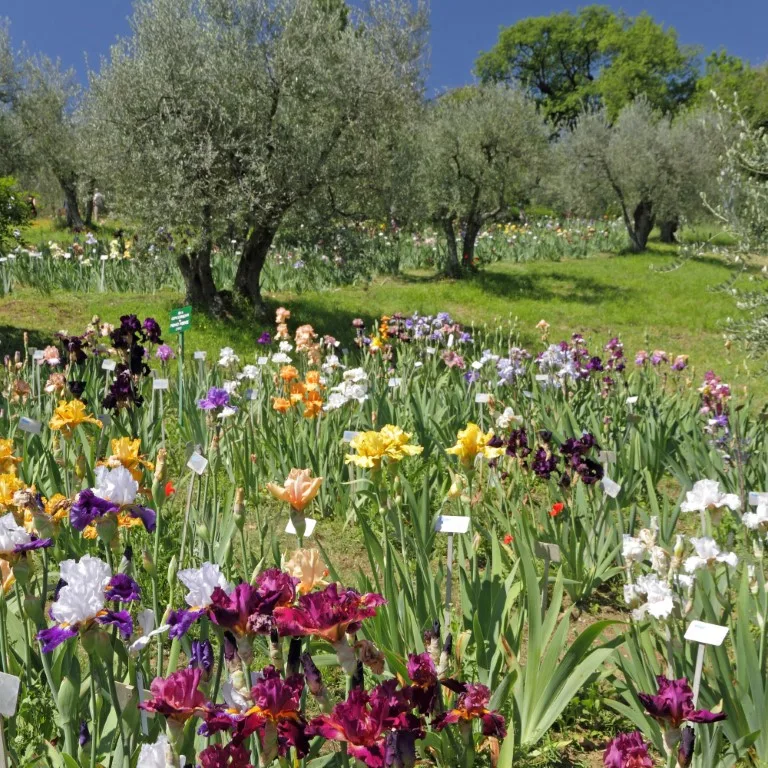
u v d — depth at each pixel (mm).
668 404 8664
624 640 3385
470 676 3492
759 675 3252
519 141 20641
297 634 1949
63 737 2738
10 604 3518
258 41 13461
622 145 28859
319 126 13875
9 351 11648
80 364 8102
